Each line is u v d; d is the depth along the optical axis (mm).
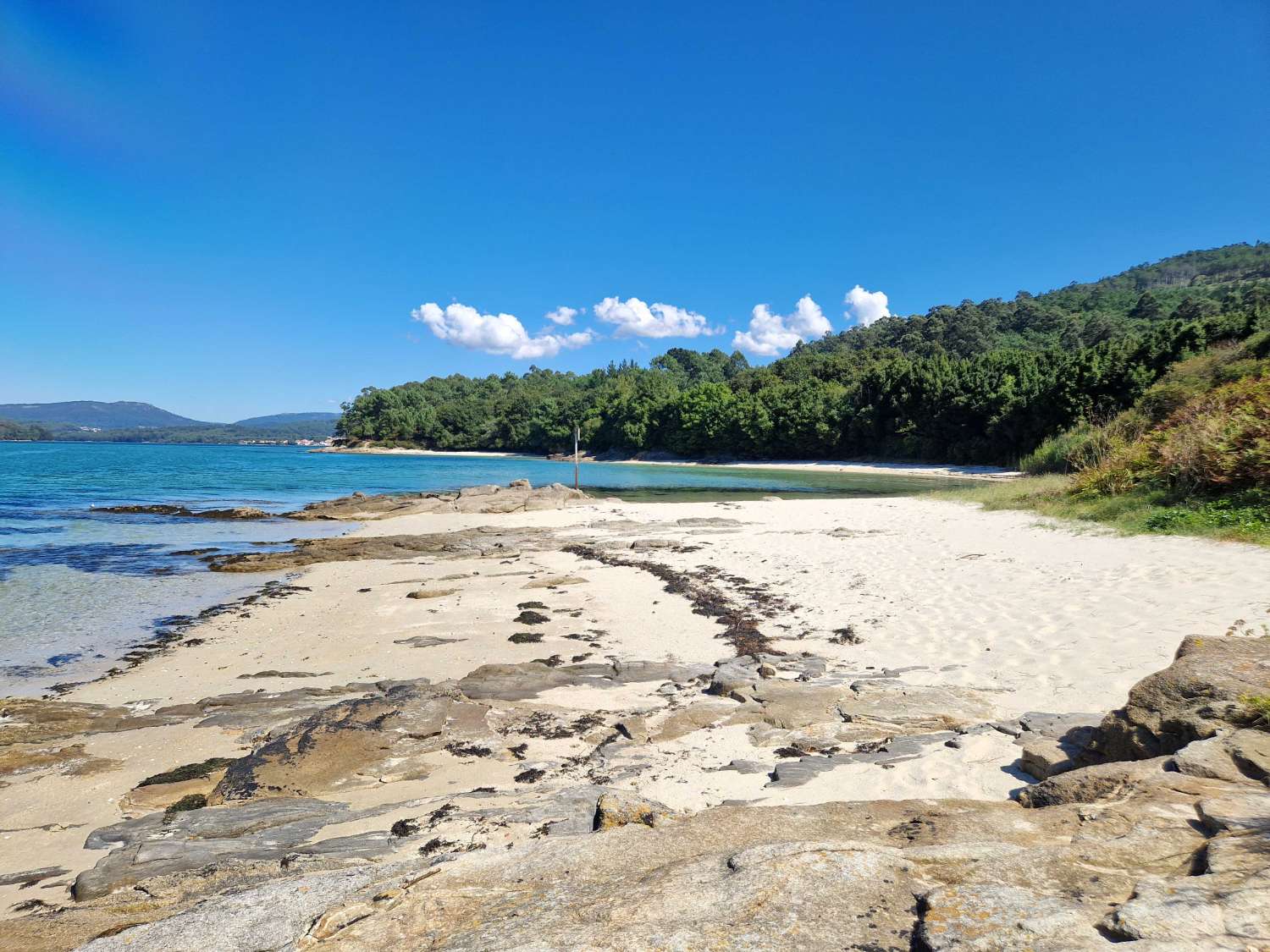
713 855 2814
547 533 22094
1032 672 7125
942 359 63625
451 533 22422
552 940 2242
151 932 2893
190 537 23188
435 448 128500
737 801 4801
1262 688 3789
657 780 5445
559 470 67750
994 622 9094
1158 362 41688
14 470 57188
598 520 25531
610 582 14289
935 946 1957
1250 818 2475
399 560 18281
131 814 5613
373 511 29875
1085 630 8148
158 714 7910
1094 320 106062
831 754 5680
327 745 6391
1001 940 1941
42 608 13344
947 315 131000
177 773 6273
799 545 17422
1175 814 2732
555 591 13648
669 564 15969
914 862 2541
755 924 2186
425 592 13633
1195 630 7520
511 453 118688
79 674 9633
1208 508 13562
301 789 5770
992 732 5574
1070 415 45594
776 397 75938
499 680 8406
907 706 6465
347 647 10508
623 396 100750
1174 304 118188
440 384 173875
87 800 5906
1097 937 1920
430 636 10844
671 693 7871
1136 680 6445
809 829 3201
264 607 13289
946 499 26594
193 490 42469
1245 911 1870
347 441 145750
